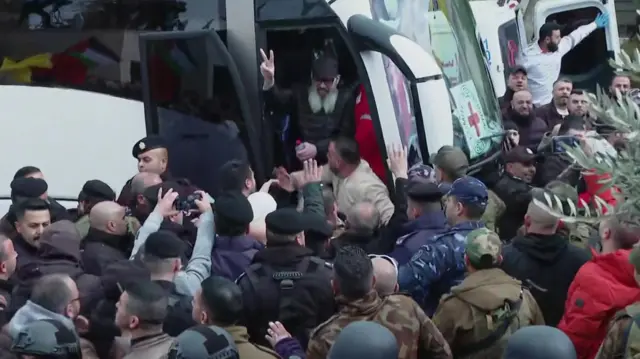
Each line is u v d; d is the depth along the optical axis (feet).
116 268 17.90
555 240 19.48
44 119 27.96
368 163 27.73
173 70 28.19
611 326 16.11
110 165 28.19
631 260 16.22
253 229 22.11
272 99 28.48
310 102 28.43
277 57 28.55
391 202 26.27
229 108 27.99
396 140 27.61
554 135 30.78
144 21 28.50
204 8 28.66
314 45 28.32
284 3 28.19
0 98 27.84
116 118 28.27
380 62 27.86
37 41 28.17
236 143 27.99
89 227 21.76
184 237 21.77
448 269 19.06
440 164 23.79
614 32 45.06
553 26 41.45
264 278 18.29
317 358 16.29
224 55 27.76
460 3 33.19
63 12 28.22
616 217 13.10
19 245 21.03
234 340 15.34
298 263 18.42
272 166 28.45
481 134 31.27
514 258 19.61
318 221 20.63
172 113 28.30
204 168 28.19
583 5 44.32
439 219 20.81
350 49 27.96
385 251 21.93
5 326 17.03
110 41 28.35
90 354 17.67
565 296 19.39
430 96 27.22
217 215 19.77
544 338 13.24
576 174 24.14
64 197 27.89
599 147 14.57
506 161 26.22
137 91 28.40
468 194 19.47
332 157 26.00
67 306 16.96
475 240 17.57
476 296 17.20
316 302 18.22
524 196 25.22
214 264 19.53
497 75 38.42
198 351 13.42
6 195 27.48
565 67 45.21
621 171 12.54
